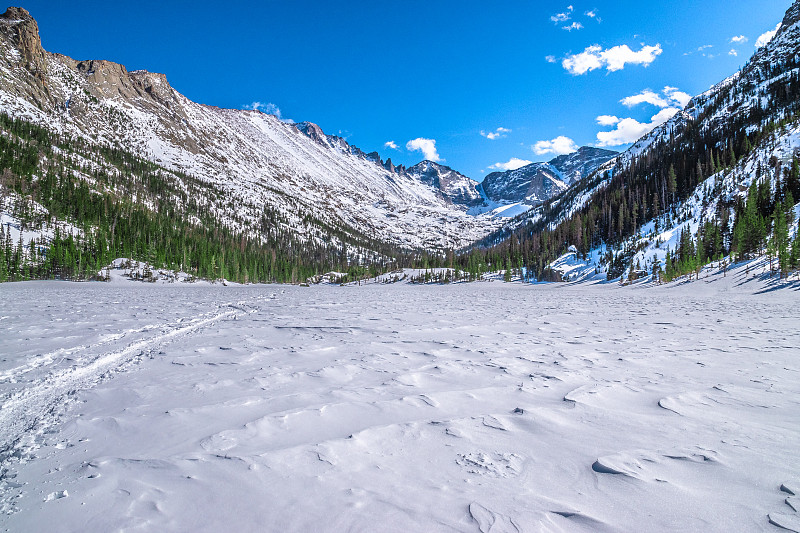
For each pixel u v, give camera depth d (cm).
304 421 471
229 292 5450
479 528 261
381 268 16388
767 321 1705
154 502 295
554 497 304
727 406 528
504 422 472
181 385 638
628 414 499
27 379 668
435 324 1555
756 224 6875
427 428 451
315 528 264
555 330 1390
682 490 310
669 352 949
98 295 3681
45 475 340
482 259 14862
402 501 298
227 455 374
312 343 1073
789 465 348
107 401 555
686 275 6925
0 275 6619
